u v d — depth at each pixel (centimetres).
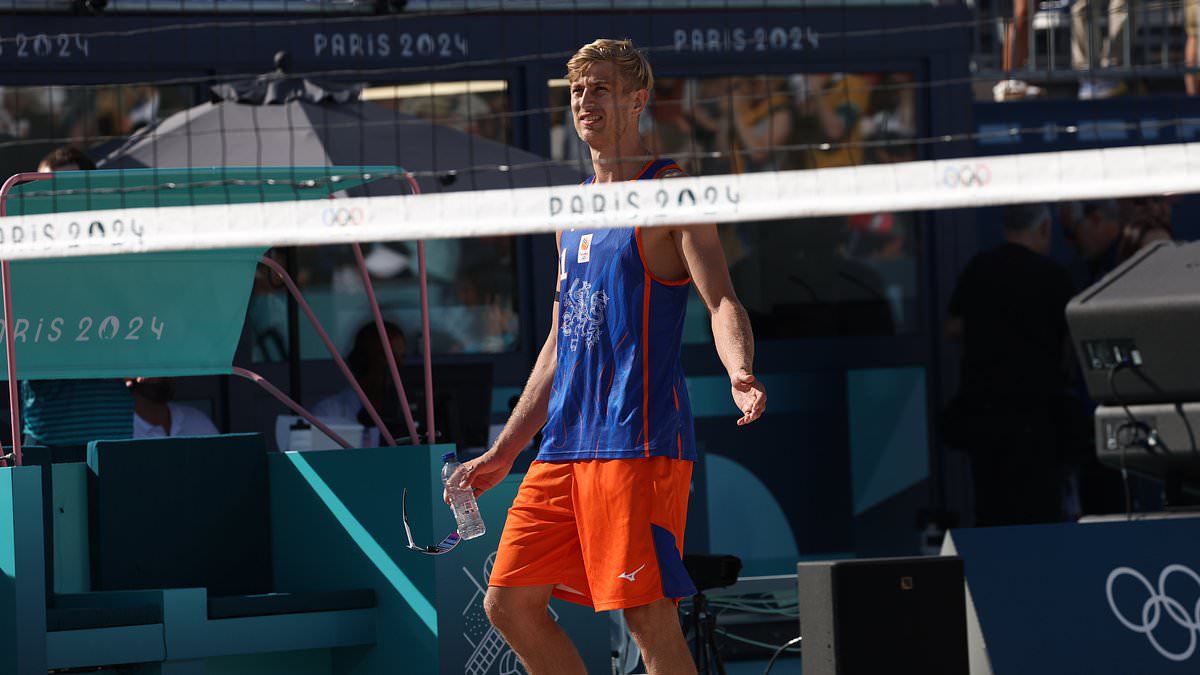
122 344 1919
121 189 1769
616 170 1442
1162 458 2145
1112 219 3428
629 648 2308
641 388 1365
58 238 1599
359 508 1884
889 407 3469
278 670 1864
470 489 1512
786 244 3456
